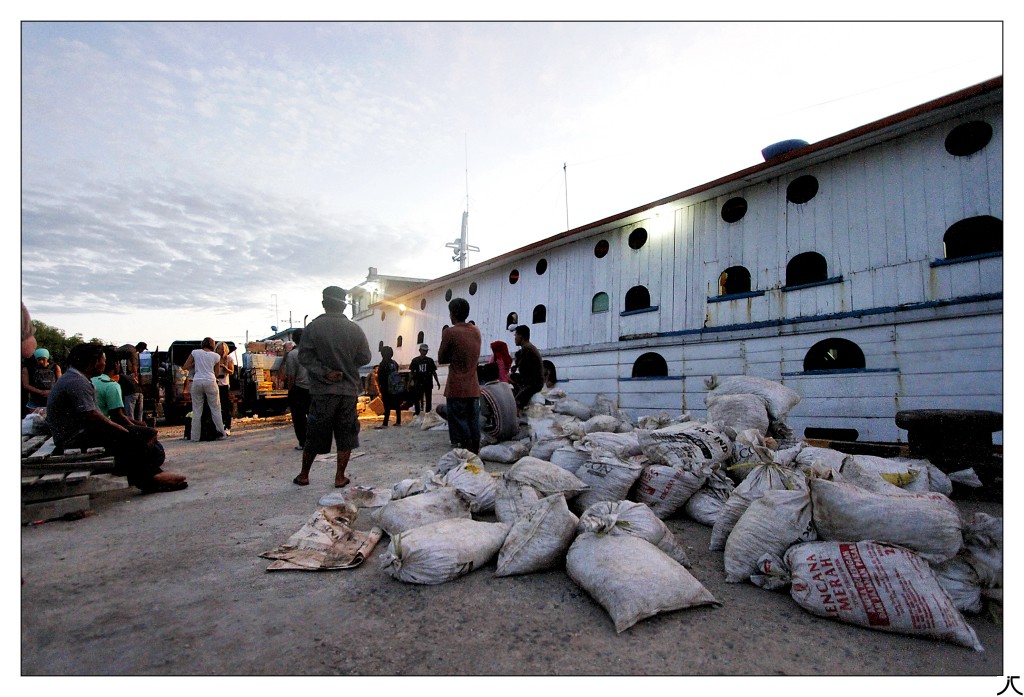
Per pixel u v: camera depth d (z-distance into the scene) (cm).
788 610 215
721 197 744
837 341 650
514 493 312
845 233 619
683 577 215
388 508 302
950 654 184
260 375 1332
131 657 178
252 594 230
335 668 173
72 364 420
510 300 1123
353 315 2195
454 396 546
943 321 543
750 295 699
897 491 270
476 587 237
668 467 343
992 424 393
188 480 478
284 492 422
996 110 521
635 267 855
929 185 562
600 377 894
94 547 290
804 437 636
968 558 220
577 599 225
